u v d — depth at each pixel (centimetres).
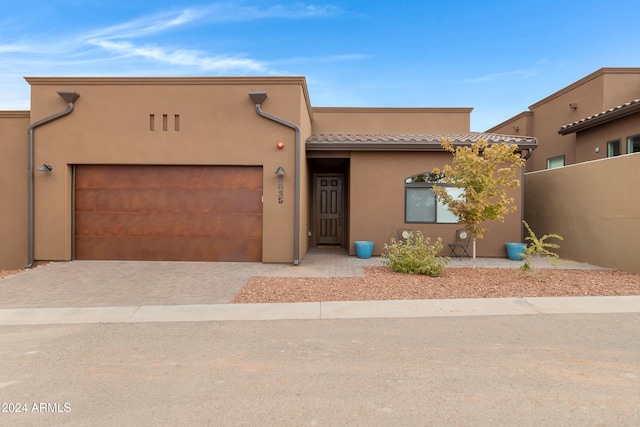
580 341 467
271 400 333
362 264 1021
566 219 1141
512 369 391
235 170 1034
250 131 1015
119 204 1045
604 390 346
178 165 1033
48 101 1023
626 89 1305
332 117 1477
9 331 526
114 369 400
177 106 1017
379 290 720
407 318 567
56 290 742
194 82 1015
